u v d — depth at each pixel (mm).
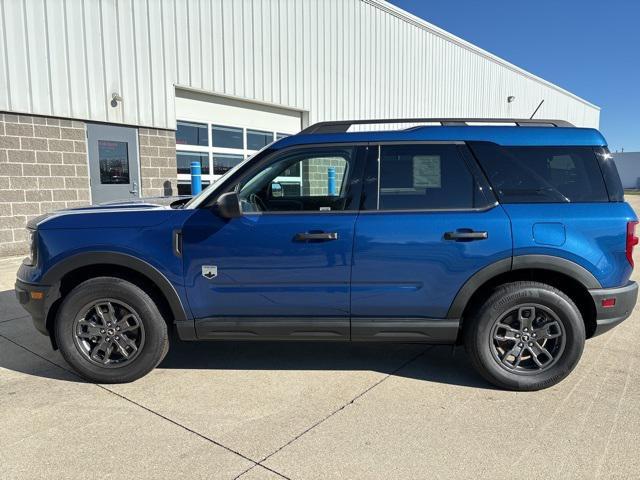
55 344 3562
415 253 3252
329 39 12352
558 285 3451
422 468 2504
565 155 3363
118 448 2678
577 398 3275
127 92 8633
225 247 3307
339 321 3373
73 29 7871
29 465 2514
